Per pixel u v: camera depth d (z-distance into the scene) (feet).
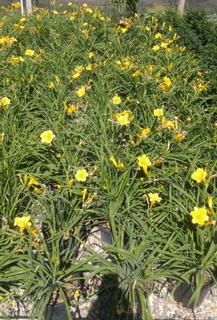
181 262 4.70
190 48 11.97
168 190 5.80
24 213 5.43
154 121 6.96
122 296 4.50
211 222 4.60
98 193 5.59
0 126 6.72
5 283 4.64
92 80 8.41
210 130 7.14
